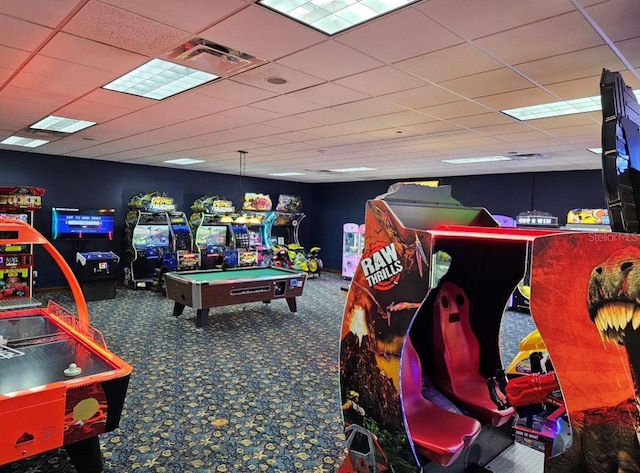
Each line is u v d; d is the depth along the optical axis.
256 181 12.18
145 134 6.11
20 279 6.69
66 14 2.49
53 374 2.42
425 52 2.94
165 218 9.54
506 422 2.63
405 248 1.91
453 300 2.70
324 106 4.42
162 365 4.57
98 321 6.32
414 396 2.38
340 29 2.63
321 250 13.31
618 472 1.23
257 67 3.33
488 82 3.53
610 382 1.24
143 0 2.31
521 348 3.56
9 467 2.64
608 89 1.48
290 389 4.04
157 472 2.65
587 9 2.28
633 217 1.43
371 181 11.89
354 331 2.11
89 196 9.04
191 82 3.76
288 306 7.63
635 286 1.17
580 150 6.32
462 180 10.05
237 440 3.09
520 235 1.76
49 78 3.67
